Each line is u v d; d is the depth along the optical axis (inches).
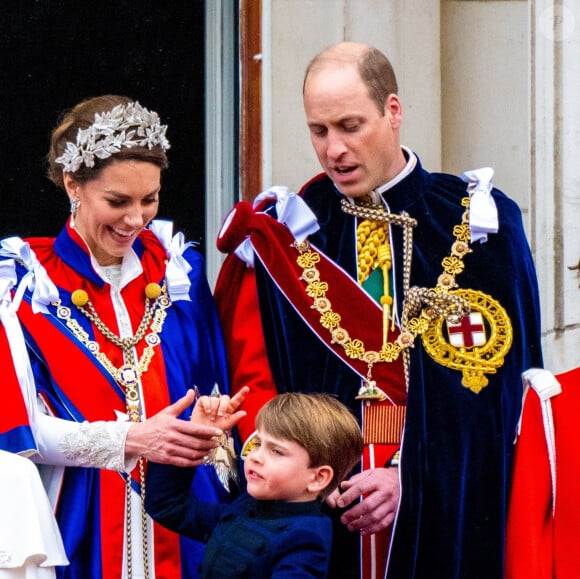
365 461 786.8
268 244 809.5
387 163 792.3
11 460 720.3
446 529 777.6
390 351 793.6
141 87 994.1
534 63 925.2
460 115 986.1
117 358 783.1
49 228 996.6
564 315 911.0
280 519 701.3
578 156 911.0
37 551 708.0
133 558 770.8
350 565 786.2
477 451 784.3
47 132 994.7
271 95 949.8
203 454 727.7
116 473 773.3
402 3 968.9
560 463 757.3
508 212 815.7
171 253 815.1
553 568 750.5
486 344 793.6
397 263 805.9
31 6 991.6
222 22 984.9
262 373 802.2
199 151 989.2
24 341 770.8
